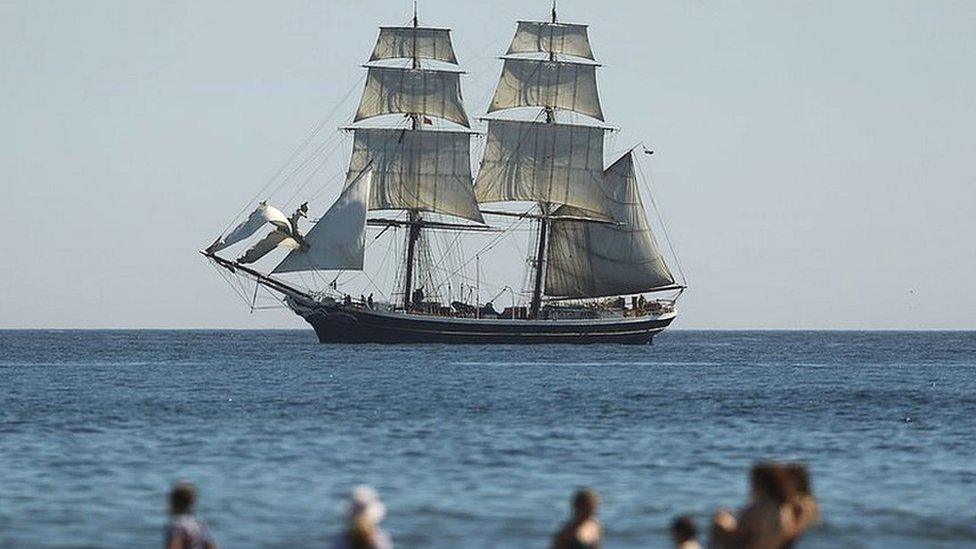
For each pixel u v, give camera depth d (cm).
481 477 14350
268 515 11900
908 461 15888
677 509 12381
